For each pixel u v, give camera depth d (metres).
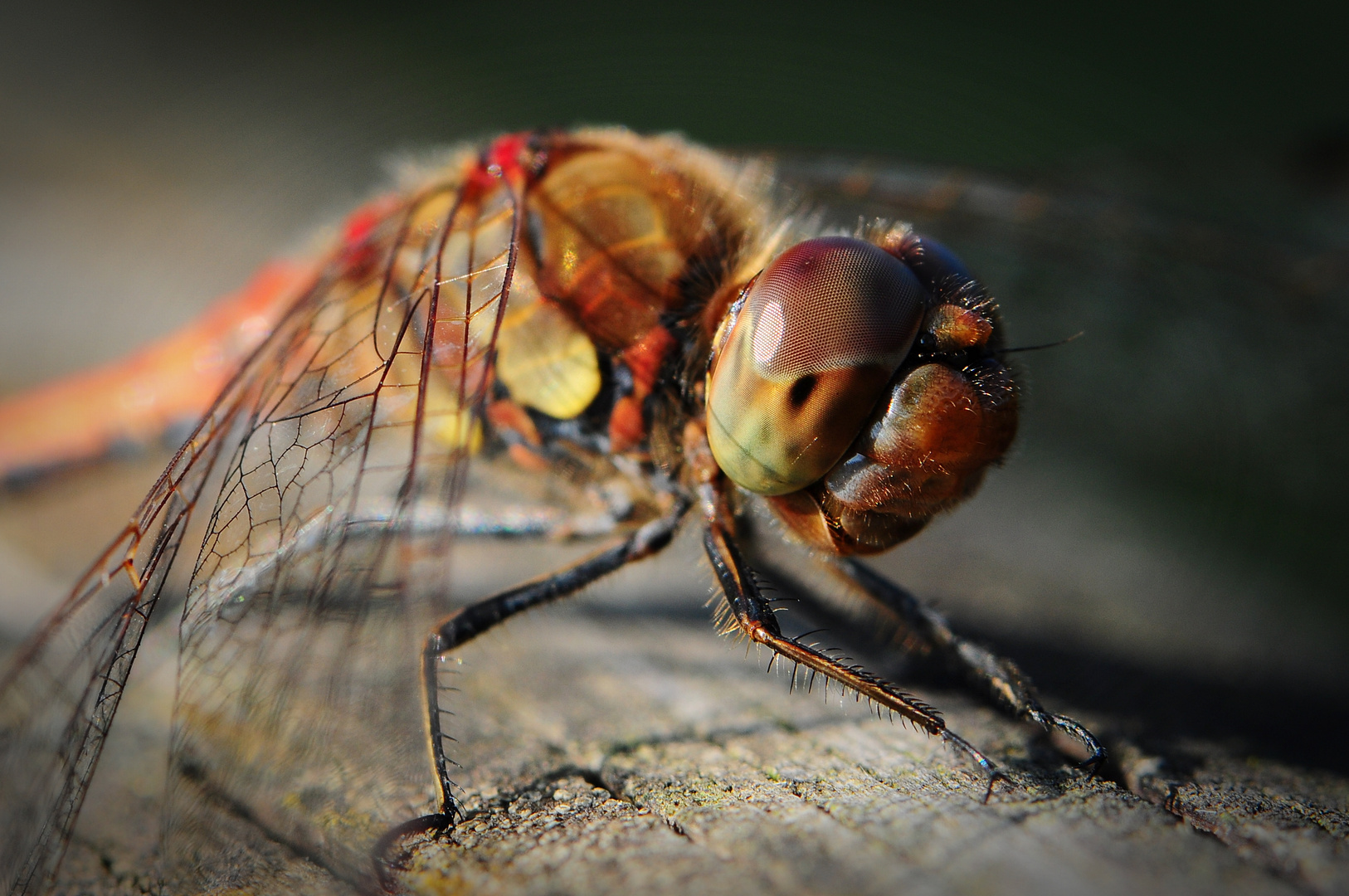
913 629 0.07
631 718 0.07
